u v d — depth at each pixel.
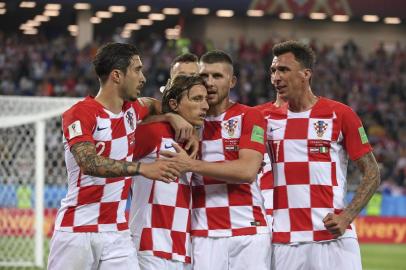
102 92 19.81
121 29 127.75
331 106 21.17
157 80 95.62
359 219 68.38
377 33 116.12
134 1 103.44
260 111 21.44
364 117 93.44
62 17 117.75
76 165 19.58
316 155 20.98
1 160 47.62
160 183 20.55
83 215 19.69
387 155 83.00
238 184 20.78
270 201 23.95
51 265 19.92
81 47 110.56
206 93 20.69
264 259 20.84
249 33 115.94
